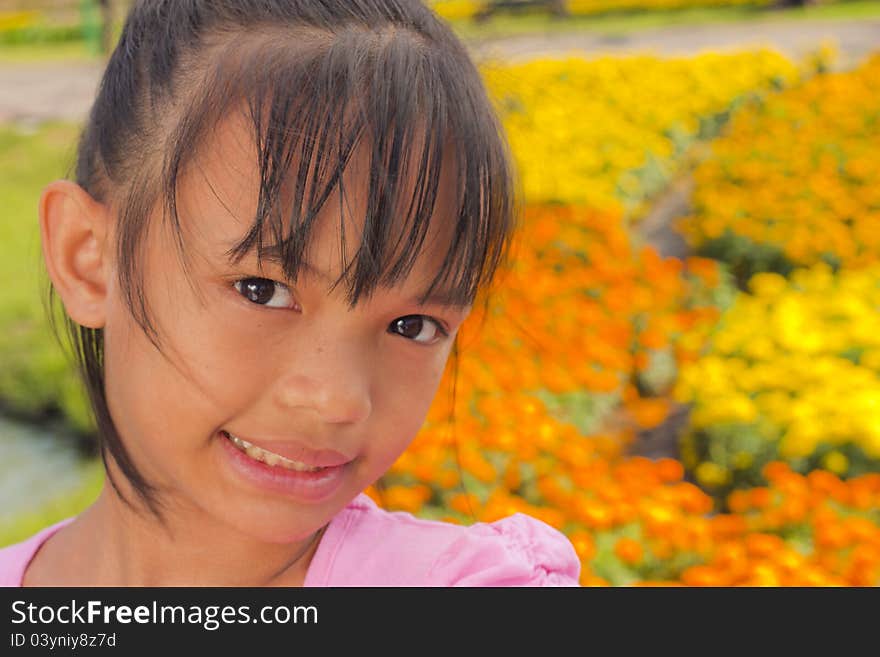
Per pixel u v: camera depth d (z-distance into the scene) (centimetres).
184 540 90
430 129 74
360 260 71
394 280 72
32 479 425
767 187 579
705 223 537
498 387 321
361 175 72
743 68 917
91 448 453
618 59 924
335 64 74
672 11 1817
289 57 75
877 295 431
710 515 335
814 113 773
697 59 938
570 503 259
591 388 342
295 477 76
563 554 105
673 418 403
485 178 79
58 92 1438
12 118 1275
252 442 75
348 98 73
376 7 84
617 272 429
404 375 77
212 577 92
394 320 76
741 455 332
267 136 72
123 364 80
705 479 335
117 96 85
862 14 1561
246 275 72
